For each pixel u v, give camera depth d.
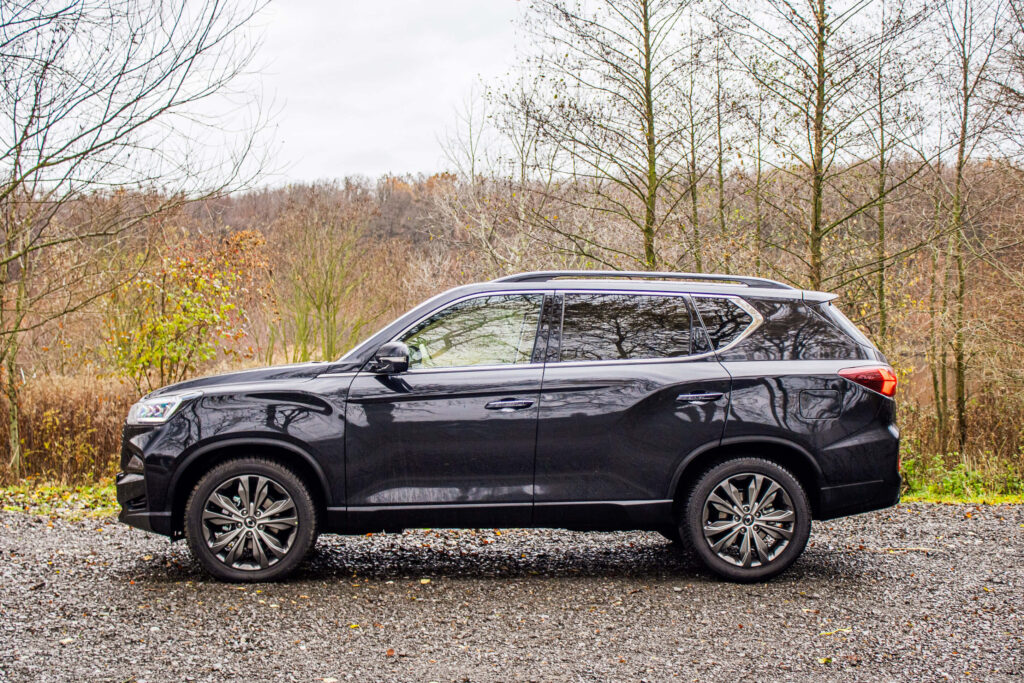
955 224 14.04
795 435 5.33
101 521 7.26
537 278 5.60
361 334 28.03
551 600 4.90
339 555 6.00
